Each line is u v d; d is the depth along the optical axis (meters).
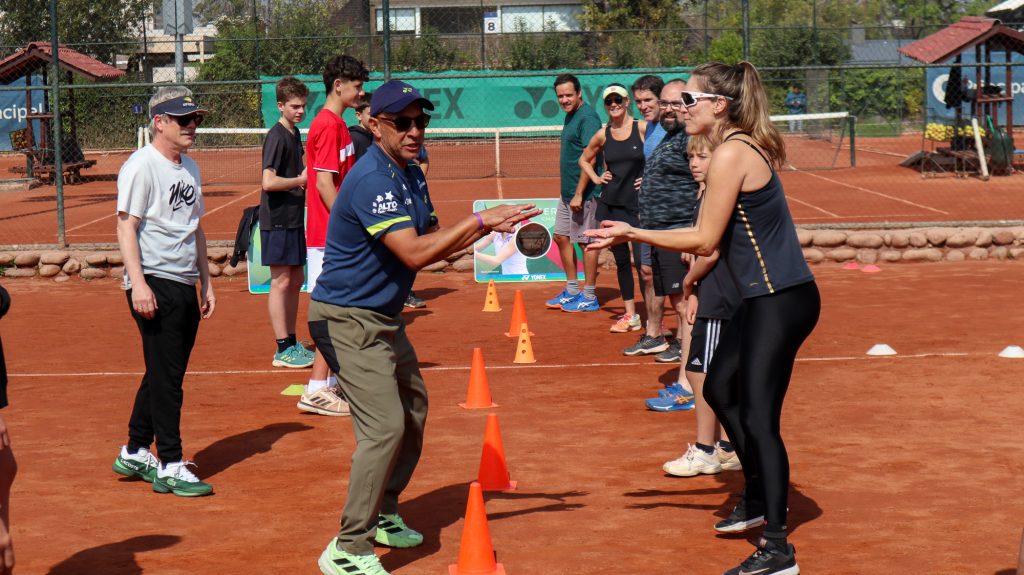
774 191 4.30
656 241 4.34
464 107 28.66
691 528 4.98
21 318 11.02
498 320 10.70
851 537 4.81
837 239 13.93
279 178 8.25
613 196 9.36
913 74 36.81
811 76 36.34
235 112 35.28
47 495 5.58
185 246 5.54
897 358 8.50
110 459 6.21
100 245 14.03
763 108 4.42
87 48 40.28
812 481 5.61
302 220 8.49
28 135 26.75
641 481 5.70
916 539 4.77
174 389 5.57
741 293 4.39
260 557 4.69
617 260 9.88
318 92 26.05
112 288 12.97
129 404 7.49
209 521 5.17
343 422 7.00
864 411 6.98
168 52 43.56
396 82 4.38
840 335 9.47
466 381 8.09
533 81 28.61
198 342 9.71
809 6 45.94
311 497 5.52
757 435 4.30
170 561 4.65
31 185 25.91
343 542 4.39
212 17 45.19
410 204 4.45
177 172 5.50
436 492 5.57
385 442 4.36
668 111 6.76
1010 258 13.91
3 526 3.76
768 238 4.30
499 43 37.09
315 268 7.43
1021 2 37.72
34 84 29.39
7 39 39.97
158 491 5.60
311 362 8.63
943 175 24.78
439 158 30.77
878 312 10.56
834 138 34.97
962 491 5.41
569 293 11.23
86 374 8.45
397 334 4.61
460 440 6.52
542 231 13.20
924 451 6.10
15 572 4.53
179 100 5.46
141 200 5.36
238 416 7.16
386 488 4.78
